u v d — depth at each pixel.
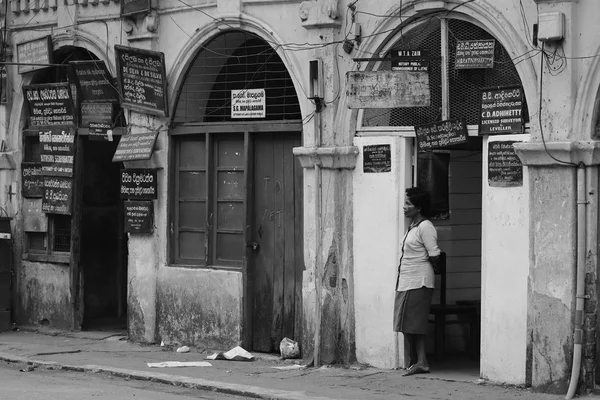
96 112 15.26
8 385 11.37
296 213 12.92
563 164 10.02
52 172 15.98
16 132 16.61
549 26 10.03
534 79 10.36
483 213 10.94
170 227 14.23
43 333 15.90
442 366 12.07
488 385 10.77
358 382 11.12
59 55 16.08
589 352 9.98
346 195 12.17
